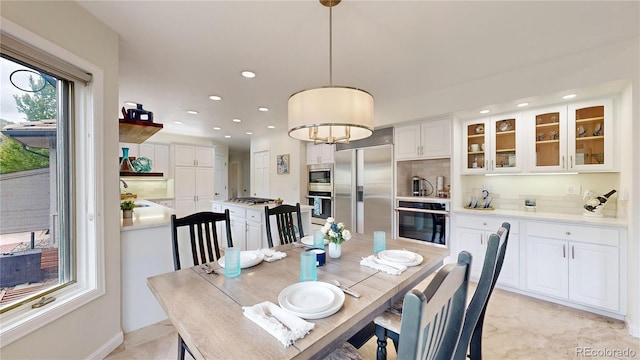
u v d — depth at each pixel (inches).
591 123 100.7
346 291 47.0
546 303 100.9
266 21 70.8
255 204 157.1
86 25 66.3
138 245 85.5
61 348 60.6
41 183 61.2
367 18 69.4
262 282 52.1
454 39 79.6
